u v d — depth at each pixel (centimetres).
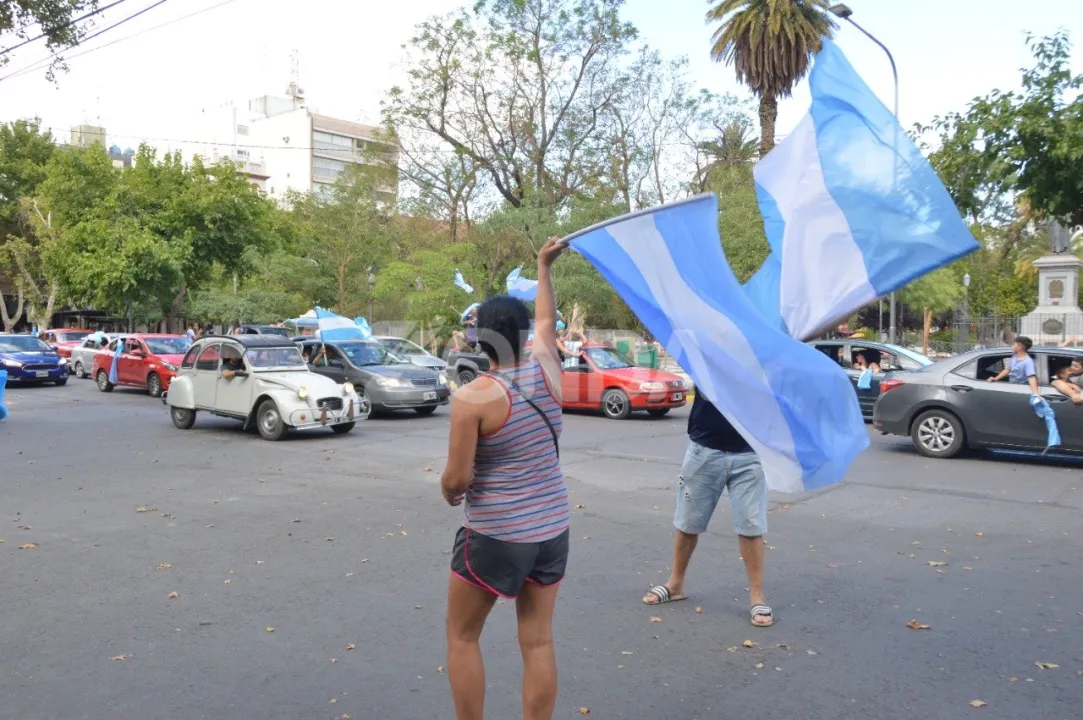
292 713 396
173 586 594
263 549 694
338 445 1314
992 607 546
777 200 479
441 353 2706
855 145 447
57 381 2483
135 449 1267
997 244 4356
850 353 1586
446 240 3428
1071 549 689
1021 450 1129
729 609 543
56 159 3603
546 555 334
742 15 2516
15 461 1152
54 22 1492
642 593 576
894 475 1032
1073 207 1298
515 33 3180
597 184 3183
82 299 3697
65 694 416
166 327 4419
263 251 3634
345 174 3616
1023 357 1110
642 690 422
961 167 1305
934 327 4416
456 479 319
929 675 439
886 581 603
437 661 459
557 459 343
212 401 1446
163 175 3462
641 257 416
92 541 720
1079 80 1236
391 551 687
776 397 433
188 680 434
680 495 549
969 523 783
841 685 427
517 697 416
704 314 429
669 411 1845
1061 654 466
